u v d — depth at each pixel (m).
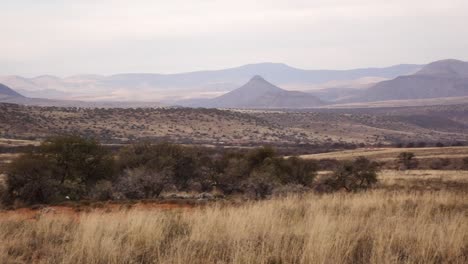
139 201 28.92
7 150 95.50
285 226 14.01
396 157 100.88
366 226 13.34
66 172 38.00
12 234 13.25
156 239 12.13
